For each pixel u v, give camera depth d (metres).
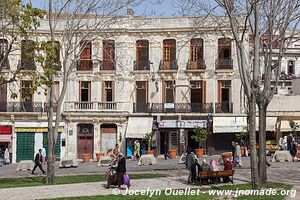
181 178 23.95
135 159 40.69
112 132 43.69
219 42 43.25
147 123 43.12
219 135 42.97
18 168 32.03
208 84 43.25
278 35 25.92
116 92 43.91
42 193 19.16
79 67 44.19
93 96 44.06
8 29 24.03
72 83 44.00
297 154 34.06
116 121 43.34
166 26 43.81
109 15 32.66
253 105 18.84
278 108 44.16
